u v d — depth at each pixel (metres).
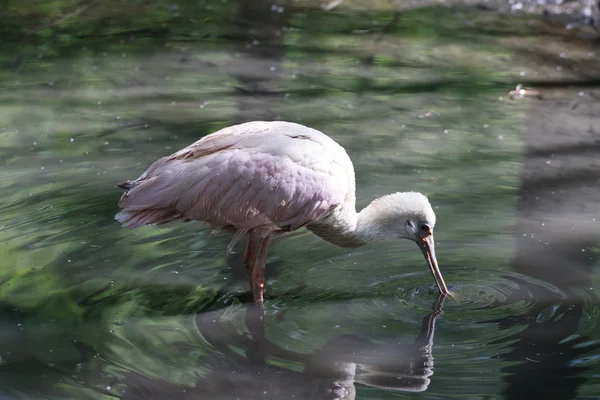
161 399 7.70
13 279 9.91
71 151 13.88
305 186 9.63
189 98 16.59
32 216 11.51
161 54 19.39
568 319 9.30
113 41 20.33
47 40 20.39
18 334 8.79
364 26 21.44
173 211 9.43
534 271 10.42
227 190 9.41
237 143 9.61
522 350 8.67
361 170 13.27
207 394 7.80
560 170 13.46
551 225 11.65
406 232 10.30
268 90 17.12
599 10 21.53
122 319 9.17
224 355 8.52
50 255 10.50
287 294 9.95
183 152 9.56
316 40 20.42
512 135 14.92
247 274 10.05
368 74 18.20
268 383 8.03
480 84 17.56
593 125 15.37
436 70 18.41
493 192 12.63
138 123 15.20
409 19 21.92
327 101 16.55
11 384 7.91
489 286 10.11
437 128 15.20
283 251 11.05
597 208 12.16
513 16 21.83
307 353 8.61
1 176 12.86
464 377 8.18
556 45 19.78
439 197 12.41
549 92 17.05
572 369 8.28
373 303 9.77
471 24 21.44
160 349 8.59
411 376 8.20
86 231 11.17
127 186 9.57
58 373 8.09
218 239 11.20
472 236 11.34
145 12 22.66
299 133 9.92
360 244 10.51
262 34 20.88
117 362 8.31
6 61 18.84
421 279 10.38
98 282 9.95
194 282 10.08
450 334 9.05
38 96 16.67
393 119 15.63
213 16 22.33
